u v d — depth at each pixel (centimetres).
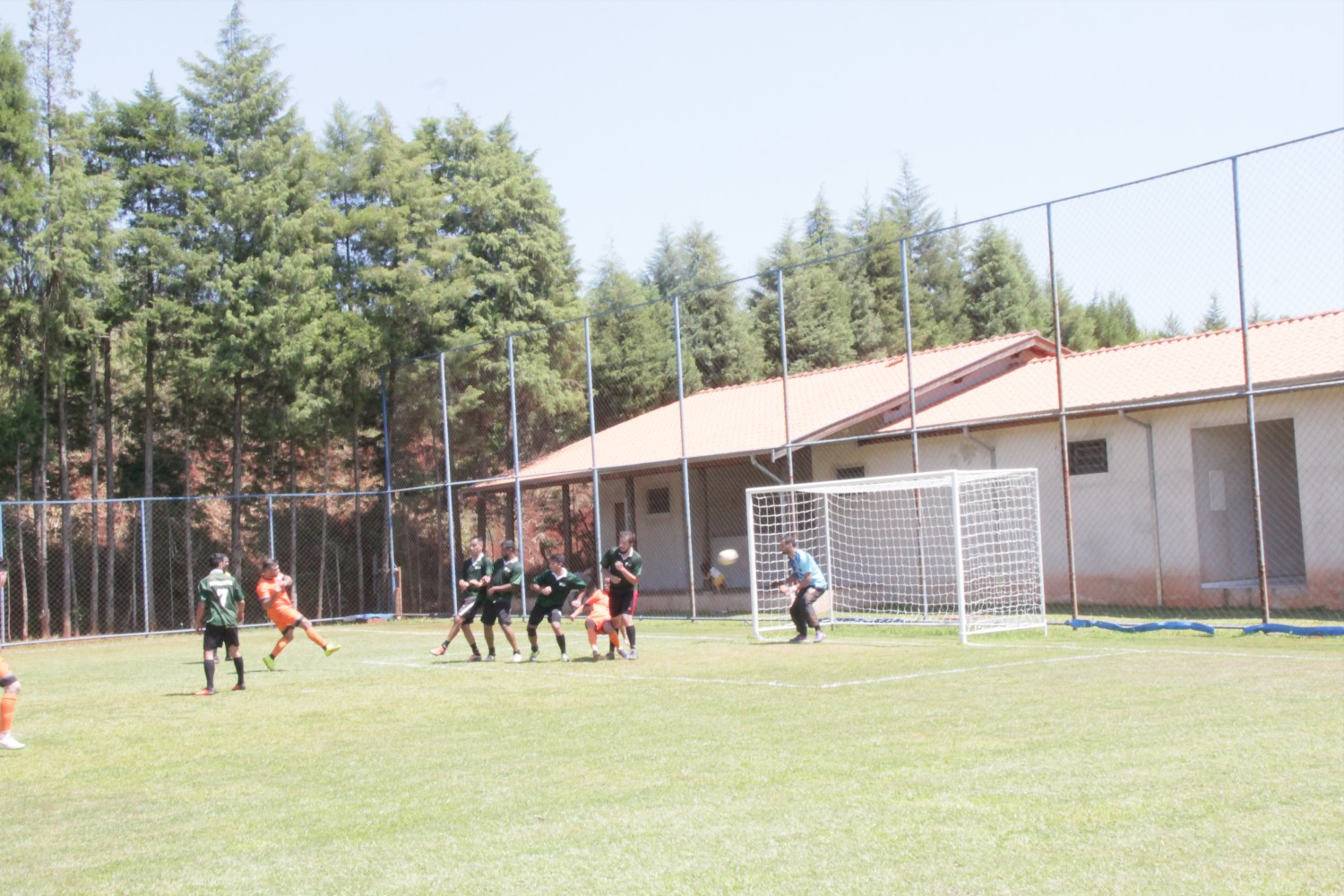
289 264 3130
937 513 2448
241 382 3219
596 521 2505
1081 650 1498
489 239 3738
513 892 536
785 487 2025
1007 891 504
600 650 1805
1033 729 884
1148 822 602
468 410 3578
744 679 1327
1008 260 5872
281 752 960
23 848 665
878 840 591
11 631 3136
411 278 3388
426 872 574
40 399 3116
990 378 2800
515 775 807
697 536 3134
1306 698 994
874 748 838
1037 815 624
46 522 3008
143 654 2281
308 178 3331
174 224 3139
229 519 3684
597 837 625
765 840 602
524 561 4000
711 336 4984
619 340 4541
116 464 3569
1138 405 2156
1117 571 2270
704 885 531
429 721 1095
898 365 3059
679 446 2934
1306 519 2016
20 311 2806
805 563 1855
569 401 3769
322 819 702
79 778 884
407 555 3691
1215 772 709
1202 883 503
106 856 639
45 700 1439
